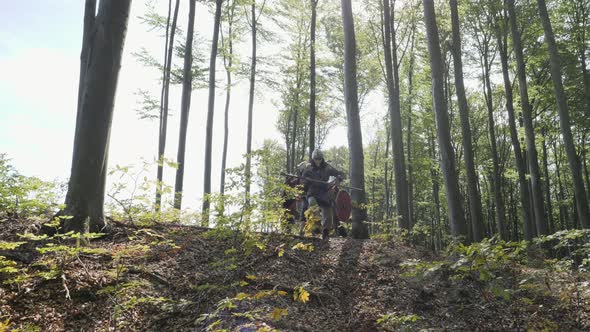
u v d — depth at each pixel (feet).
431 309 15.48
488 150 91.15
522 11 57.82
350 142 27.58
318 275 17.15
